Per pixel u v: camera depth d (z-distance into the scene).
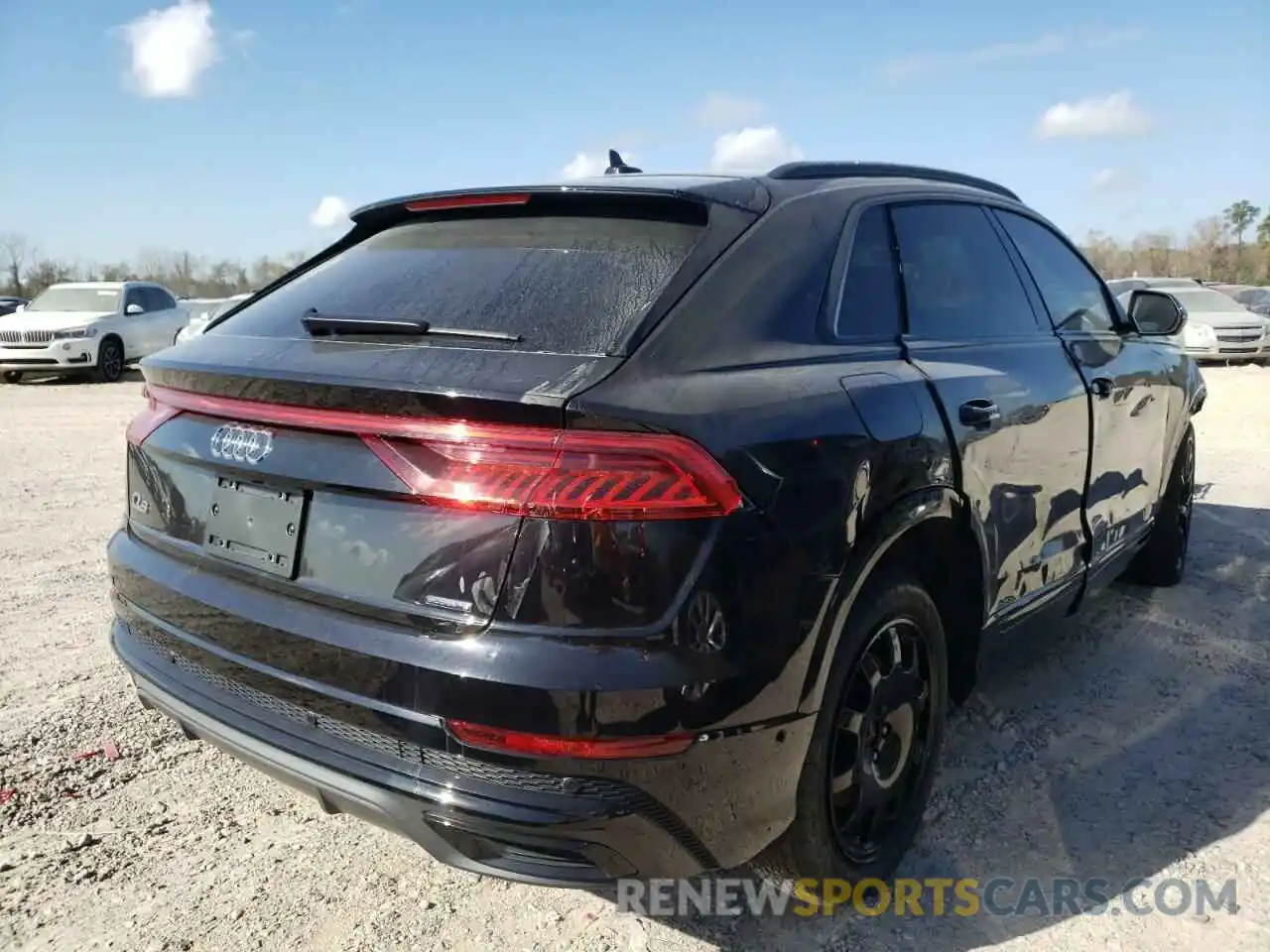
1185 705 3.72
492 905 2.58
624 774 1.90
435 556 1.98
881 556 2.36
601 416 1.88
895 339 2.73
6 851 2.74
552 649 1.87
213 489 2.42
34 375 17.23
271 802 3.06
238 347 2.46
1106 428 3.72
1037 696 3.80
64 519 6.40
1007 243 3.52
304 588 2.18
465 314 2.26
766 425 2.09
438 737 1.95
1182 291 19.61
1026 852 2.80
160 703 2.53
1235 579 5.14
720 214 2.42
